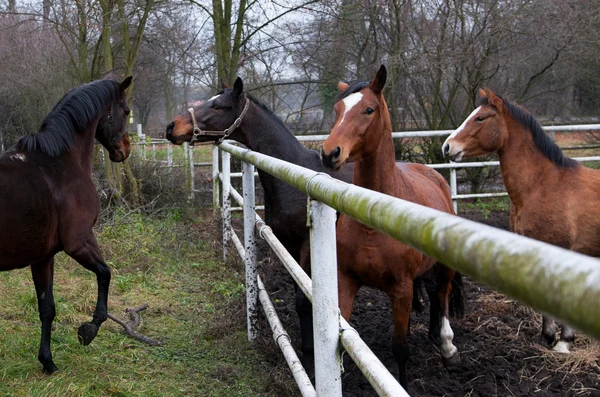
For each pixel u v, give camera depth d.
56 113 3.48
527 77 10.88
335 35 10.17
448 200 4.13
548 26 9.60
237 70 9.81
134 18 9.30
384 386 1.39
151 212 8.20
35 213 3.14
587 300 0.46
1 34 11.44
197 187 10.55
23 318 4.23
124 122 4.02
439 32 9.82
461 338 4.18
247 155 3.27
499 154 4.34
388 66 9.71
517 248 0.57
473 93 10.07
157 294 5.11
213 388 3.32
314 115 11.55
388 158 3.06
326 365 1.84
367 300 5.11
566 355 3.82
